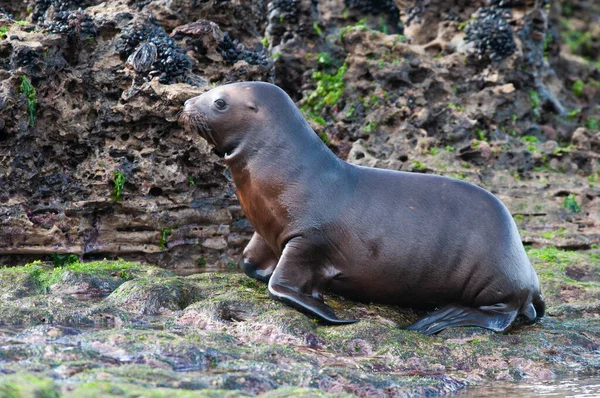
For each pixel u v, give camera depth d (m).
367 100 34.91
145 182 27.08
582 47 58.50
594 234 31.47
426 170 32.81
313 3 37.03
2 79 25.70
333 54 36.88
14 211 25.47
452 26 38.84
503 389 17.30
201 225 28.00
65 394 13.49
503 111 36.75
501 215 20.77
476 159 34.50
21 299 19.56
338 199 20.41
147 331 17.44
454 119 35.03
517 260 20.59
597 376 18.44
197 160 27.72
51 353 15.64
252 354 16.95
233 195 28.41
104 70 27.48
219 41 29.80
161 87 27.05
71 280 21.61
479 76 37.22
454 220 20.47
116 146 27.12
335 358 17.77
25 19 32.78
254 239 22.19
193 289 20.97
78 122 26.91
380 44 35.53
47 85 26.55
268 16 36.97
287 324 18.80
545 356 19.09
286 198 20.33
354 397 14.69
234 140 20.66
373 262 20.34
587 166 35.94
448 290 20.61
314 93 35.59
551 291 24.53
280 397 14.29
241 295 20.38
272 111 20.64
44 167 26.52
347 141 34.44
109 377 14.45
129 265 23.41
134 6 30.94
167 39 28.36
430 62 36.06
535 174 34.66
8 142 25.83
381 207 20.47
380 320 20.39
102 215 26.77
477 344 19.28
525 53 39.09
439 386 17.02
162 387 14.40
